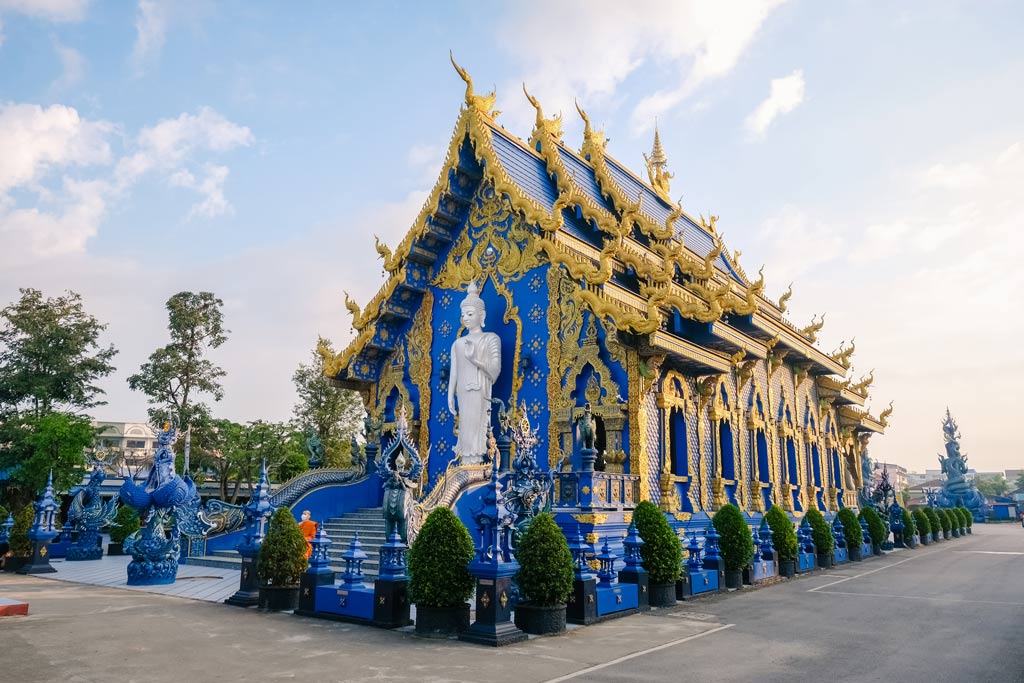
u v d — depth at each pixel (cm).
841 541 2755
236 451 4559
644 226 2711
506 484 1538
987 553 3238
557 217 2255
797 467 3438
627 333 2139
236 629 1159
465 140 2614
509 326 2517
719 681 862
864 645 1096
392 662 927
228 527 2353
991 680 880
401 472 1336
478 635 1062
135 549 1780
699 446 2456
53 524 2123
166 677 838
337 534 2267
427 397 2725
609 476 1942
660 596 1480
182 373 5094
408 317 2866
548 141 2802
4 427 4197
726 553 1827
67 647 999
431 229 2725
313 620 1254
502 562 1099
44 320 4703
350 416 4878
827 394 3928
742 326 2798
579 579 1266
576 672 891
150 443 8125
